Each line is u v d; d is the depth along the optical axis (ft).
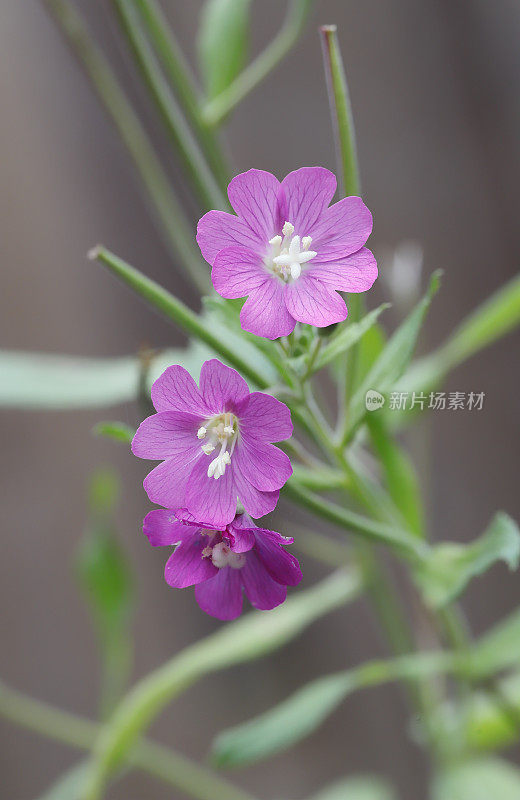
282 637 1.35
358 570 1.36
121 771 1.51
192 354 1.27
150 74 1.27
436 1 1.85
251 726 1.30
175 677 1.34
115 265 1.14
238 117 1.80
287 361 1.14
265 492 1.10
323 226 1.10
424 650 1.35
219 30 1.31
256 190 1.09
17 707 1.55
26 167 1.82
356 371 1.19
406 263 1.38
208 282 1.34
